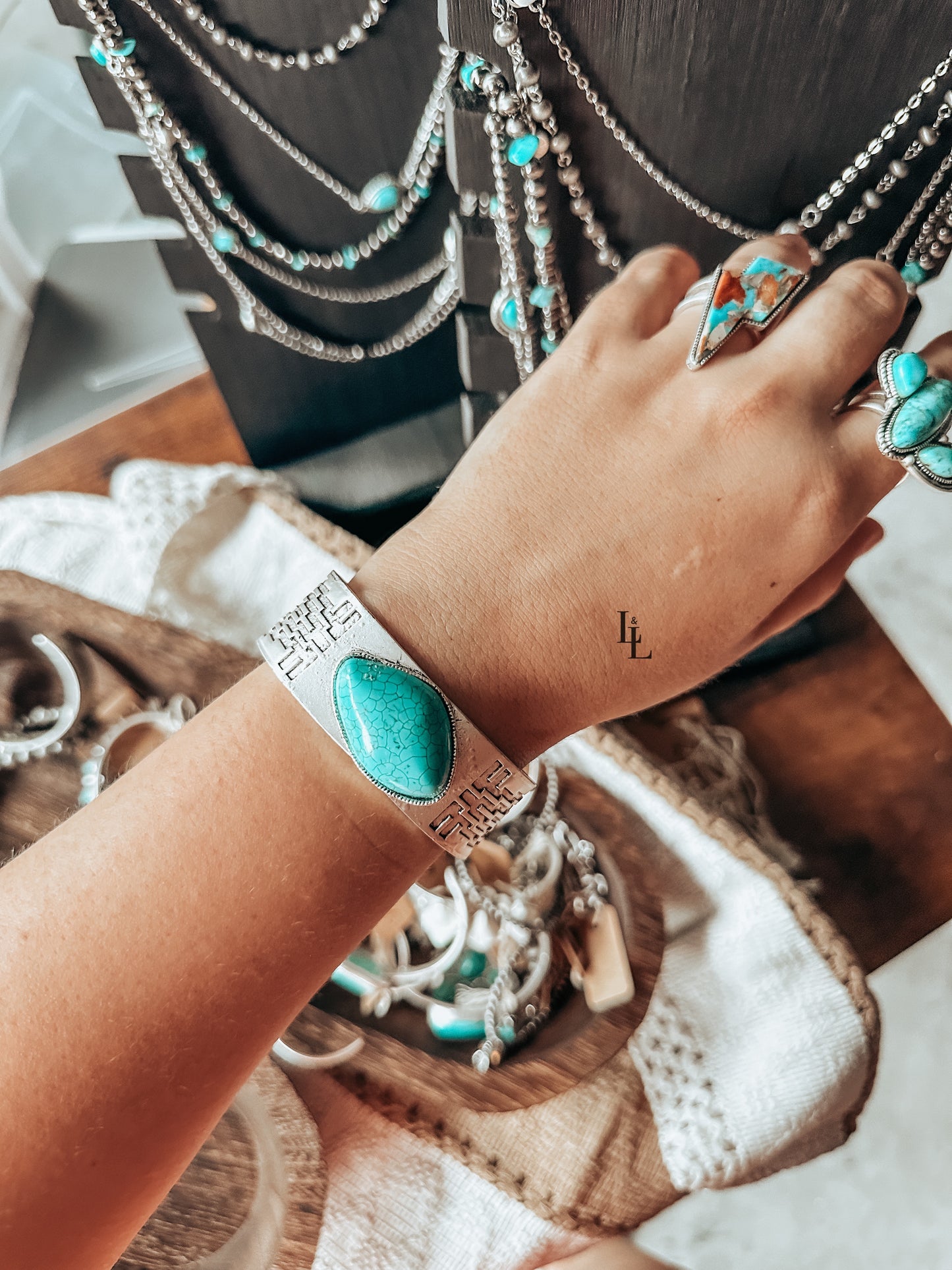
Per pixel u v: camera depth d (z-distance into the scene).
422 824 0.36
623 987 0.51
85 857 0.33
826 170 0.50
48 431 1.14
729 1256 1.09
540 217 0.52
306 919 0.34
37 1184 0.29
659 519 0.40
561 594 0.39
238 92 0.52
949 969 1.17
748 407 0.40
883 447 0.38
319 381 0.72
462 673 0.38
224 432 0.80
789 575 0.41
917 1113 1.12
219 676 0.61
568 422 0.41
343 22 0.48
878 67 0.44
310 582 0.69
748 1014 0.55
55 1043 0.30
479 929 0.52
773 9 0.42
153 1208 0.32
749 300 0.41
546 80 0.46
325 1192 0.48
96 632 0.61
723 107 0.47
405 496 0.76
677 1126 0.52
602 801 0.58
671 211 0.53
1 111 1.17
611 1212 0.50
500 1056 0.50
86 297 1.17
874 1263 1.07
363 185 0.58
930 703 0.69
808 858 0.65
